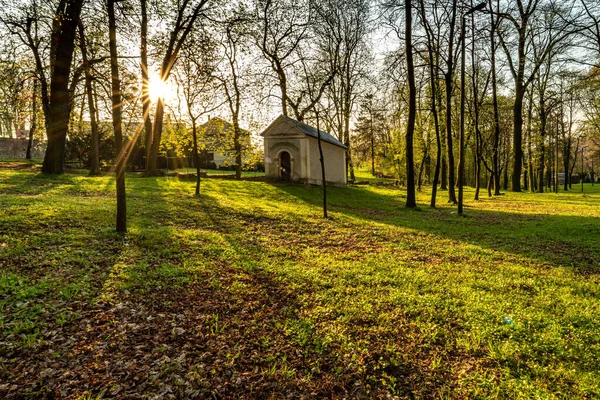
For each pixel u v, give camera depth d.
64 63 18.59
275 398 3.28
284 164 27.50
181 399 3.20
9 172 19.78
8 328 4.04
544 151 33.78
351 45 33.97
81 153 32.59
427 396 3.33
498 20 16.53
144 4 13.31
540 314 4.90
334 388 3.45
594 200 23.20
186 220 11.29
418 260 7.93
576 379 3.49
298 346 4.15
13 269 5.63
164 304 5.07
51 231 7.96
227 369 3.68
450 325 4.64
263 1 25.02
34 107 20.75
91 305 4.80
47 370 3.45
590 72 17.59
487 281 6.38
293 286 5.94
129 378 3.44
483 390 3.35
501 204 20.67
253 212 13.82
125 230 8.61
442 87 25.98
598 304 5.29
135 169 33.06
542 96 32.06
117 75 8.20
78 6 15.22
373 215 15.55
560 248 9.21
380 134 53.81
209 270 6.55
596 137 35.53
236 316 4.86
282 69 29.78
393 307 5.19
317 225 12.33
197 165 16.83
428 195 27.77
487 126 33.59
